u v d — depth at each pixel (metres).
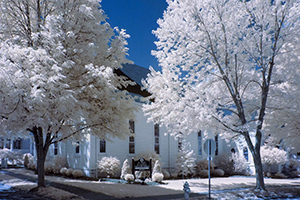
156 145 23.52
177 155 23.62
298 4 14.41
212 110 14.38
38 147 12.48
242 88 16.66
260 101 16.72
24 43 11.01
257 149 15.12
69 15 11.53
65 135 11.00
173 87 15.53
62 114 9.98
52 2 11.76
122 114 12.87
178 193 13.95
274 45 14.73
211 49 14.91
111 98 12.25
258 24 14.53
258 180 14.80
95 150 19.42
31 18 12.42
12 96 8.56
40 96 8.38
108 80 10.63
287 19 14.55
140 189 14.38
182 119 15.89
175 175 22.30
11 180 16.69
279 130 17.70
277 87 15.65
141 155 21.00
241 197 13.36
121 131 13.00
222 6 14.48
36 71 9.32
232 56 15.12
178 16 15.09
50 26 9.87
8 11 11.17
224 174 27.41
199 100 15.04
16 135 11.39
